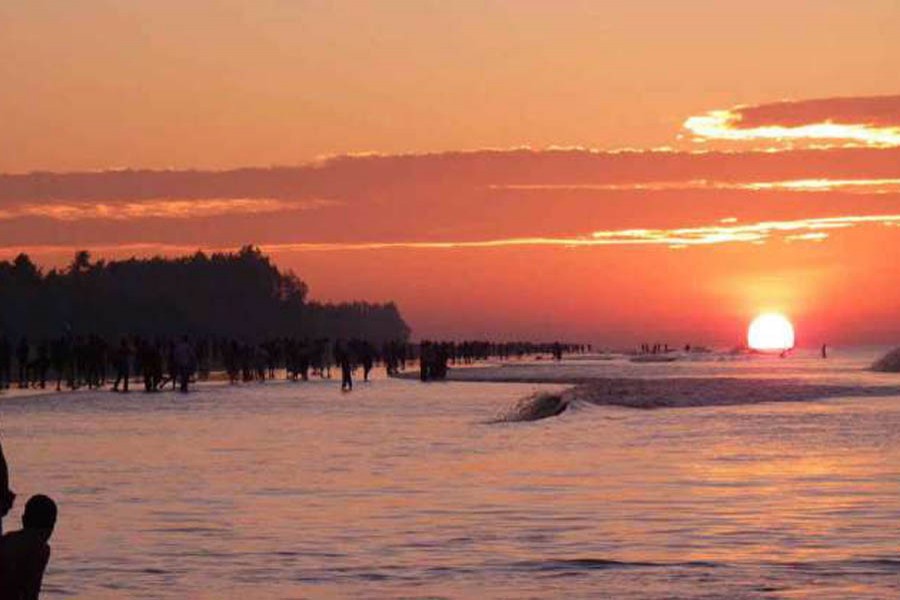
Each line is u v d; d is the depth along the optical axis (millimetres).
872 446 68375
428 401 123562
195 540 37656
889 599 29266
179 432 80562
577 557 34656
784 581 31312
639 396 124000
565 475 54656
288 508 44469
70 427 84812
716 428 83375
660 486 50406
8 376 151750
